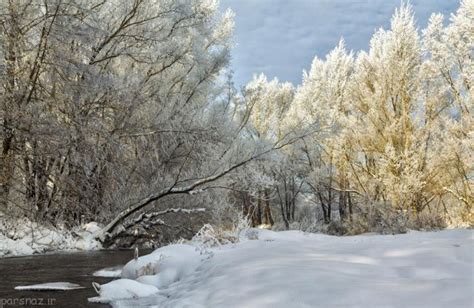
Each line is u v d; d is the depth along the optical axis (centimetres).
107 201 1455
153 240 1499
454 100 1948
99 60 1491
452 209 1750
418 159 1844
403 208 1712
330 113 2189
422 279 360
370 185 2005
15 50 1179
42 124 1196
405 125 1923
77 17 1311
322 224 2108
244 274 405
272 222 2869
